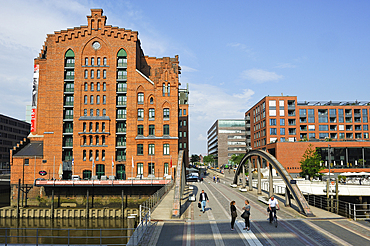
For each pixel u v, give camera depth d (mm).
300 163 78438
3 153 112438
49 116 64562
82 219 51656
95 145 64125
